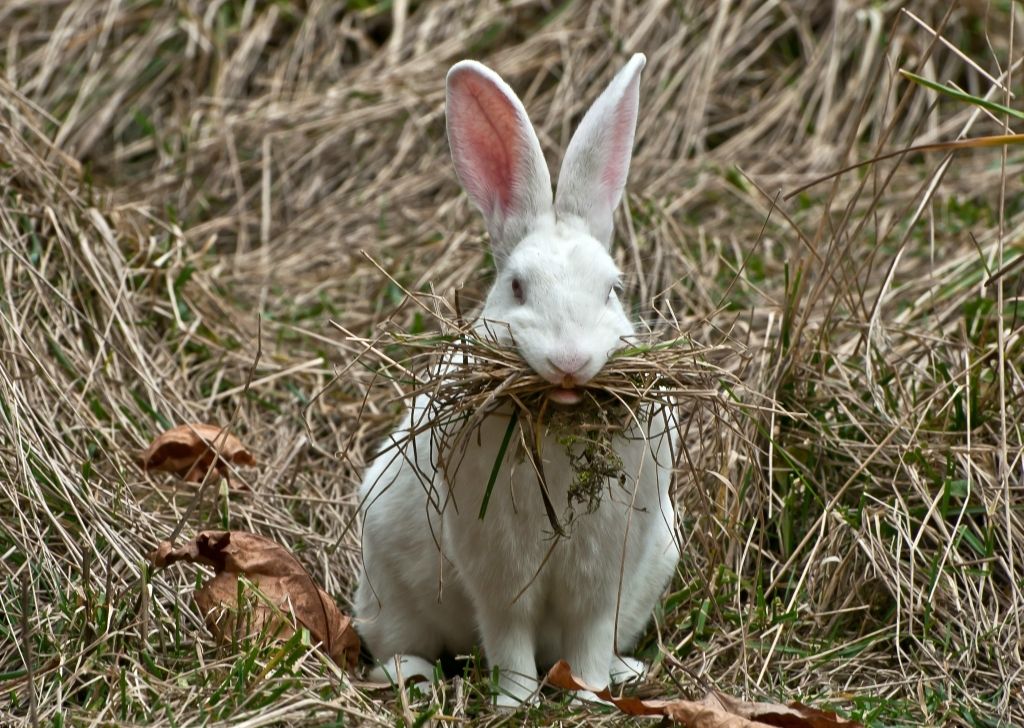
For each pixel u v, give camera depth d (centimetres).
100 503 773
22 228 960
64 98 1375
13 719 590
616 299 667
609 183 723
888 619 746
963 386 826
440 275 1123
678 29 1404
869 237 1134
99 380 902
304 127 1348
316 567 816
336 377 693
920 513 785
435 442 676
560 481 649
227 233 1259
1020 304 922
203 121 1366
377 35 1470
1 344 853
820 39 1435
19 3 1439
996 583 751
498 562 664
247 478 884
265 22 1451
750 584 775
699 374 652
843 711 631
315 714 598
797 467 818
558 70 1405
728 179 1253
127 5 1450
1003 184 844
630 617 727
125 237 1040
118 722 586
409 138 1338
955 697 671
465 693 664
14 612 688
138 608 683
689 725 594
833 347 926
